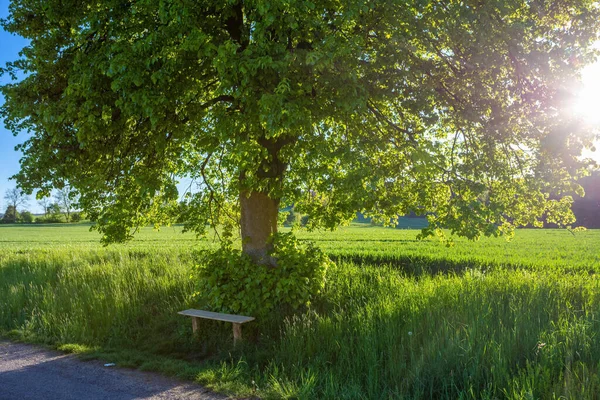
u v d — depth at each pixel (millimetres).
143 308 9617
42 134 8281
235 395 5418
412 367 5523
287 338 7109
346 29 7465
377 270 12445
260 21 6781
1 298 10633
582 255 20047
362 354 6133
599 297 8383
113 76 7004
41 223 94250
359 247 24781
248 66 6160
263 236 9023
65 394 5523
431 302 7879
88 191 8727
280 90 6090
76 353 7410
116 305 9305
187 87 7730
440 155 7758
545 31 8047
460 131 8805
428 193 8453
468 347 5613
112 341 8039
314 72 6887
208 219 10383
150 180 8039
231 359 6707
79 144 7973
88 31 7750
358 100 6441
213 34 7488
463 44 7477
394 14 7121
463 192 7789
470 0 7582
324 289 9461
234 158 7945
